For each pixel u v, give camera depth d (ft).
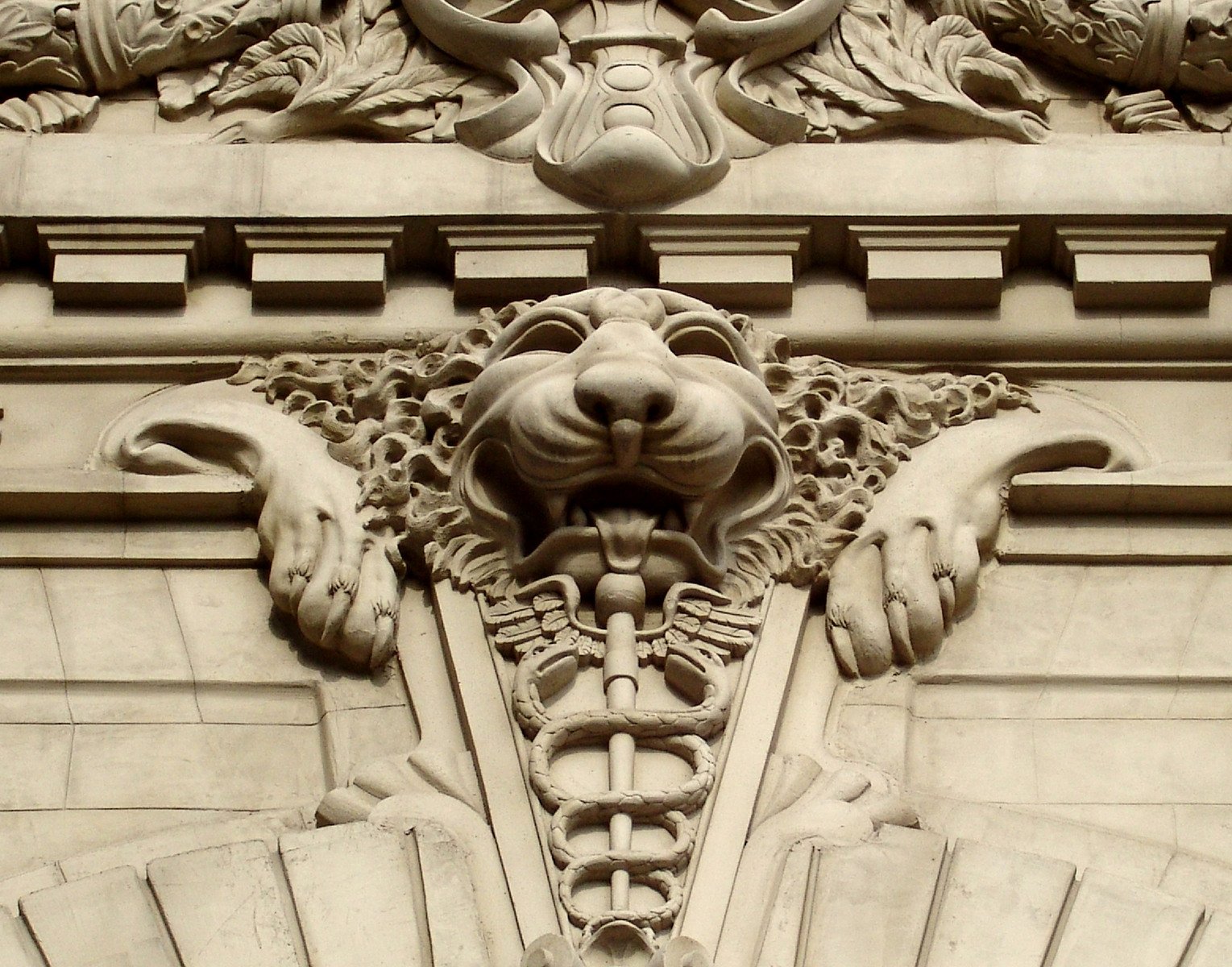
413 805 41.63
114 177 50.52
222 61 54.29
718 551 44.96
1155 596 45.85
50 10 53.57
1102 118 53.78
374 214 50.01
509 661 43.80
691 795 40.88
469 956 39.29
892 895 39.70
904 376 49.03
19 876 41.37
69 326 49.39
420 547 45.55
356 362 48.73
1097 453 47.55
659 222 50.01
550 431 43.96
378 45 53.62
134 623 45.42
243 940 39.40
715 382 45.37
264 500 46.60
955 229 49.90
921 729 43.96
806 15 53.01
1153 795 42.83
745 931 39.60
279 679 44.70
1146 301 49.62
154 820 42.57
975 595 45.68
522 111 51.67
